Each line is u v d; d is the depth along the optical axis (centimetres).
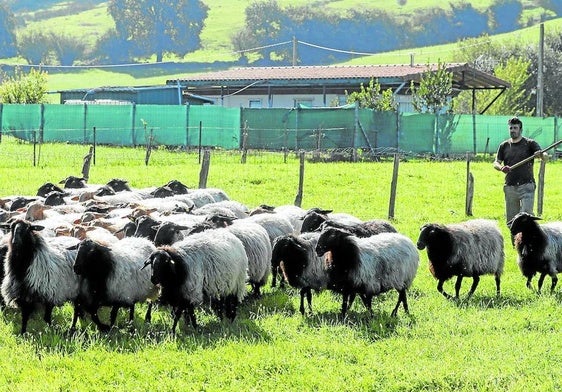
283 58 15675
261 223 1605
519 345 1188
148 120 4866
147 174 3173
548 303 1445
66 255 1307
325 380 1042
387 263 1383
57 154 3962
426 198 2827
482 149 4916
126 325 1332
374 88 4812
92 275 1264
